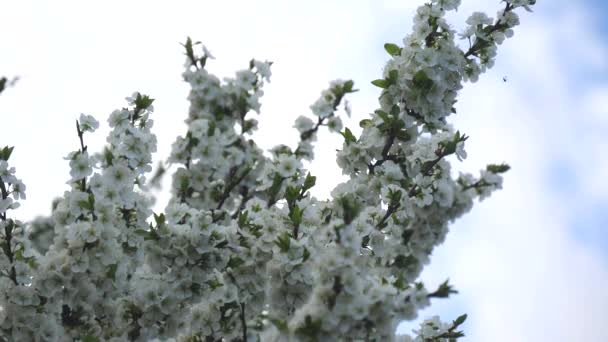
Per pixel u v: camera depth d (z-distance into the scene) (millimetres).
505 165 6188
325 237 5559
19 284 5621
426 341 6191
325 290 4324
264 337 5898
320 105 5590
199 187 5504
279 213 5809
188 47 5453
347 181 6336
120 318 5691
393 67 6398
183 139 5383
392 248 6117
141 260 5871
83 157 5723
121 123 5988
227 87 5387
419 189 6148
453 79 6422
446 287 4516
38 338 5516
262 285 5477
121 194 5652
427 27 6398
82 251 5543
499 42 6734
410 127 6277
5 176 5836
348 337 4547
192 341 5938
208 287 5516
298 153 5719
